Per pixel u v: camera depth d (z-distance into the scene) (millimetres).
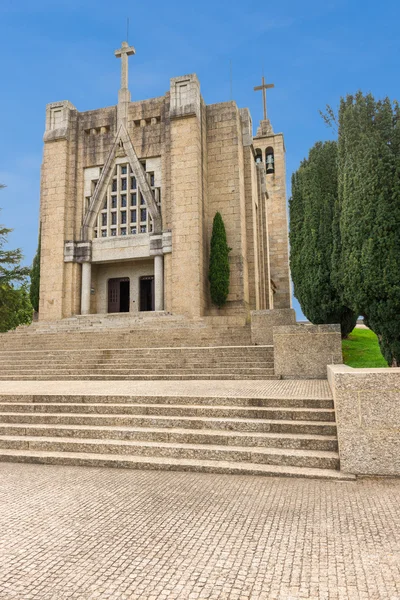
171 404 8109
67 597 2984
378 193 10648
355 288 11172
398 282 10203
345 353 16812
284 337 11789
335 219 14344
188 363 13266
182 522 4270
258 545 3734
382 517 4312
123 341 17156
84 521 4328
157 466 6188
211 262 23734
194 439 6789
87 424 7750
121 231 26219
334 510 4512
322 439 6312
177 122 24156
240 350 13641
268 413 7230
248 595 2980
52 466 6496
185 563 3439
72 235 25781
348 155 11625
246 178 27156
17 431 7641
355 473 5641
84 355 15266
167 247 23797
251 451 6219
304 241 16531
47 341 18078
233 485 5418
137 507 4699
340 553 3562
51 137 26328
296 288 17484
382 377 5727
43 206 26141
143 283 27438
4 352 16328
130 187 26000
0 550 3711
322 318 16219
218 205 25016
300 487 5297
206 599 2939
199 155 23906
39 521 4344
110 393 8906
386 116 11172
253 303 25750
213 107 25906
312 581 3141
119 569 3359
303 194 16812
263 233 31766
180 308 22656
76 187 26406
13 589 3086
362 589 3033
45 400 8773
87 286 25484
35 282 27391
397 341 10625
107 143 26344
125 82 26578
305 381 10922
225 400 7859
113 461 6391
